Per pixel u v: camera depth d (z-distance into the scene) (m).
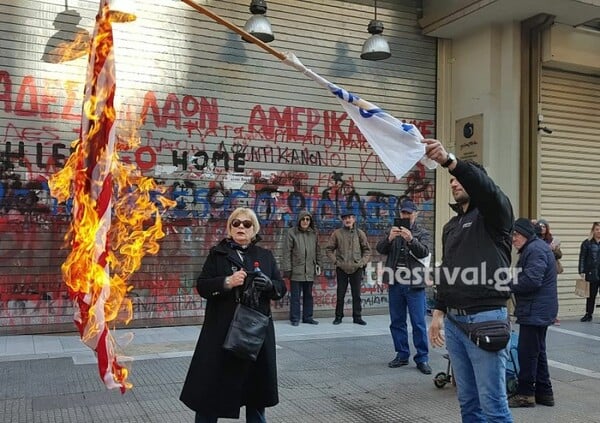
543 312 5.20
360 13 10.12
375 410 5.04
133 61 8.47
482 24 10.22
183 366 6.32
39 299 7.86
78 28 8.06
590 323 10.23
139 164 8.47
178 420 4.61
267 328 3.81
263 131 9.31
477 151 10.36
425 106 10.71
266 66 9.34
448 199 10.70
